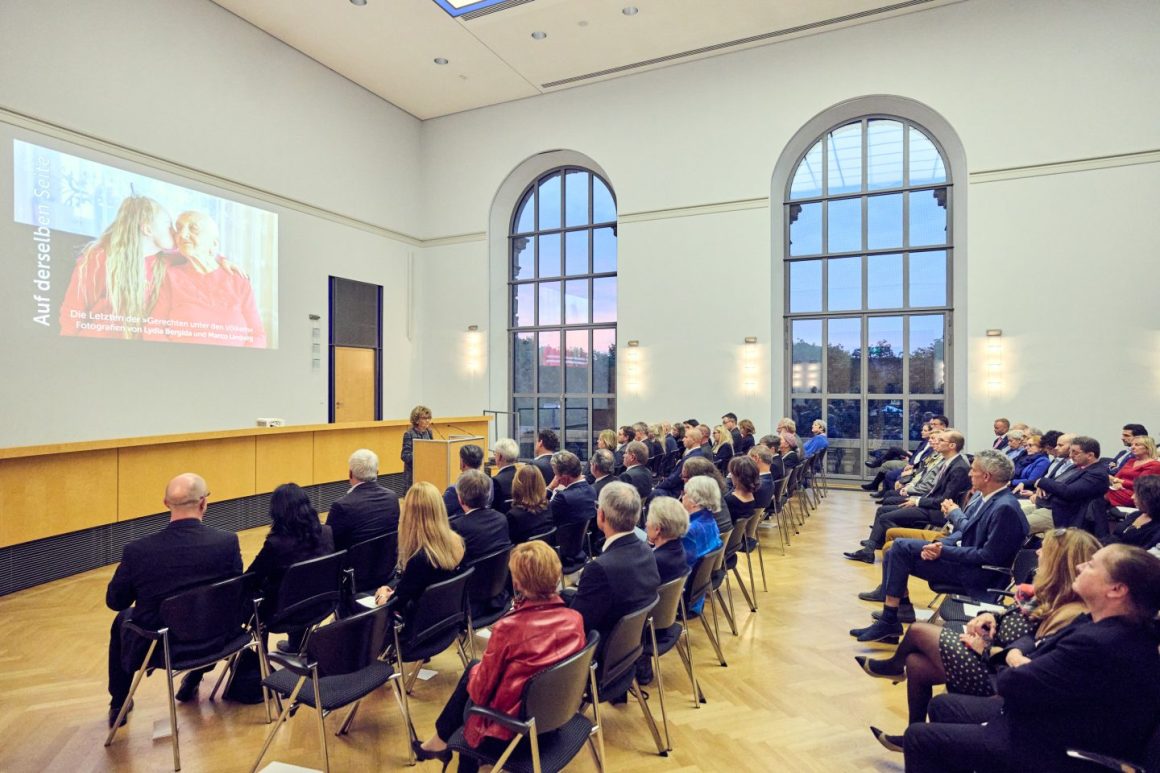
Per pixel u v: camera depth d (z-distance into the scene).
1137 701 1.58
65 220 6.50
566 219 10.96
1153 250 7.33
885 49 8.52
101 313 6.81
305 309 9.30
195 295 7.79
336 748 2.50
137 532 5.38
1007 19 7.91
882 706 2.82
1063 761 1.65
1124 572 1.62
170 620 2.41
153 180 7.32
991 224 8.02
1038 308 7.80
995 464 3.30
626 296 10.03
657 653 2.55
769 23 8.56
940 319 8.68
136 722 2.69
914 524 4.99
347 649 2.13
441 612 2.62
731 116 9.38
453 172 11.36
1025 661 1.91
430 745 2.28
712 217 9.48
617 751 2.48
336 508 3.26
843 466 9.21
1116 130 7.46
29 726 2.65
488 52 9.24
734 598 4.29
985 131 8.04
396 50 9.20
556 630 1.90
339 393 9.89
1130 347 7.41
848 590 4.44
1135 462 4.99
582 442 10.83
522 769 1.82
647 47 9.15
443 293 11.44
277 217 8.87
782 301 9.43
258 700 2.85
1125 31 7.41
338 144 9.85
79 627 3.77
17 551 4.46
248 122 8.45
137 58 7.15
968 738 1.82
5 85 6.02
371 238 10.49
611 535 2.44
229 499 6.23
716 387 9.45
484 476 3.14
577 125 10.38
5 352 6.07
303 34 8.76
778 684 3.04
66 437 6.52
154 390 7.33
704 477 3.25
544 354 11.14
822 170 9.23
